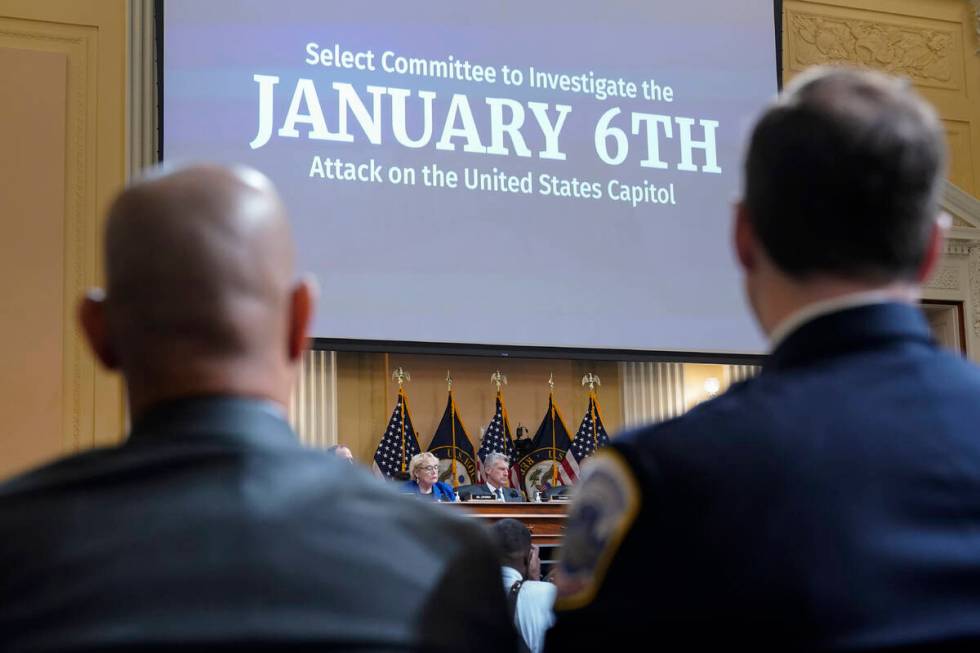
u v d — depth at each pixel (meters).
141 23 7.18
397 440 8.06
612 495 0.98
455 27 7.53
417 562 0.97
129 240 1.03
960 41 9.63
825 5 9.24
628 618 0.94
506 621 1.03
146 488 0.95
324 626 0.91
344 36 7.27
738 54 8.13
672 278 7.78
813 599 0.90
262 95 7.03
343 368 8.20
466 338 7.33
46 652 0.87
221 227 1.04
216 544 0.92
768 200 1.06
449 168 7.41
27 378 6.66
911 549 0.93
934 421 0.99
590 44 7.82
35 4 7.05
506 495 7.76
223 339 1.02
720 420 0.99
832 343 1.04
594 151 7.73
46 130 6.94
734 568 0.92
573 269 7.59
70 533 0.92
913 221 1.04
